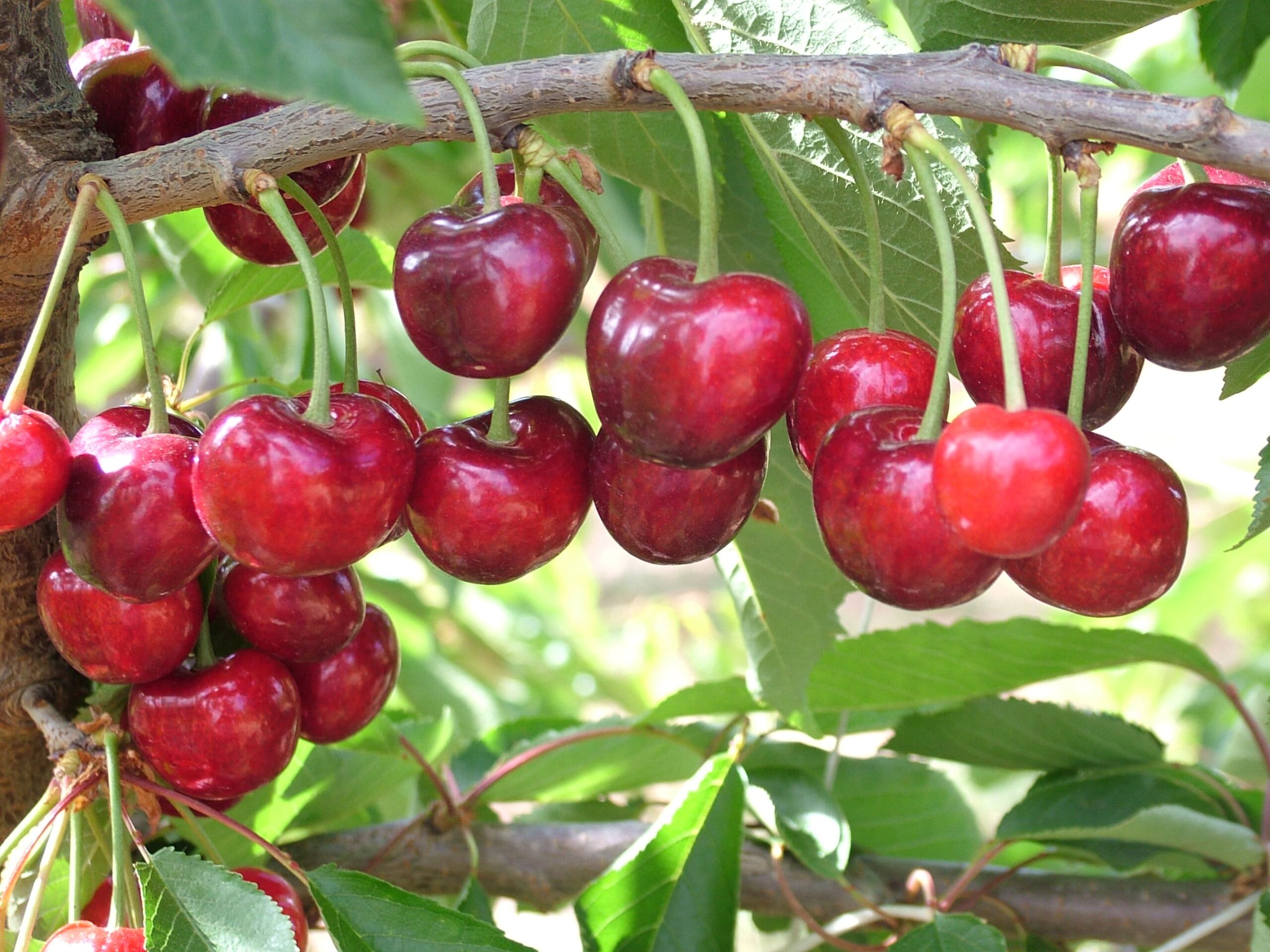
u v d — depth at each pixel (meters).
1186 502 0.35
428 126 0.35
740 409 0.33
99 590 0.37
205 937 0.36
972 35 0.40
